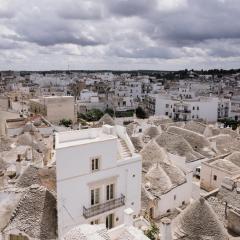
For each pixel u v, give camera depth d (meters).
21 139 52.25
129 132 71.38
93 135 29.69
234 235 27.00
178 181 38.78
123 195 28.86
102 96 146.88
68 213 25.80
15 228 24.91
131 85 178.00
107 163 27.34
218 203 31.27
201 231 25.73
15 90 155.25
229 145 58.97
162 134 59.03
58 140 26.91
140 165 29.94
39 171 31.00
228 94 157.50
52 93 153.88
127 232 18.83
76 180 25.80
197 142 59.56
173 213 36.62
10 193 28.00
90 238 15.76
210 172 45.44
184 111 114.38
